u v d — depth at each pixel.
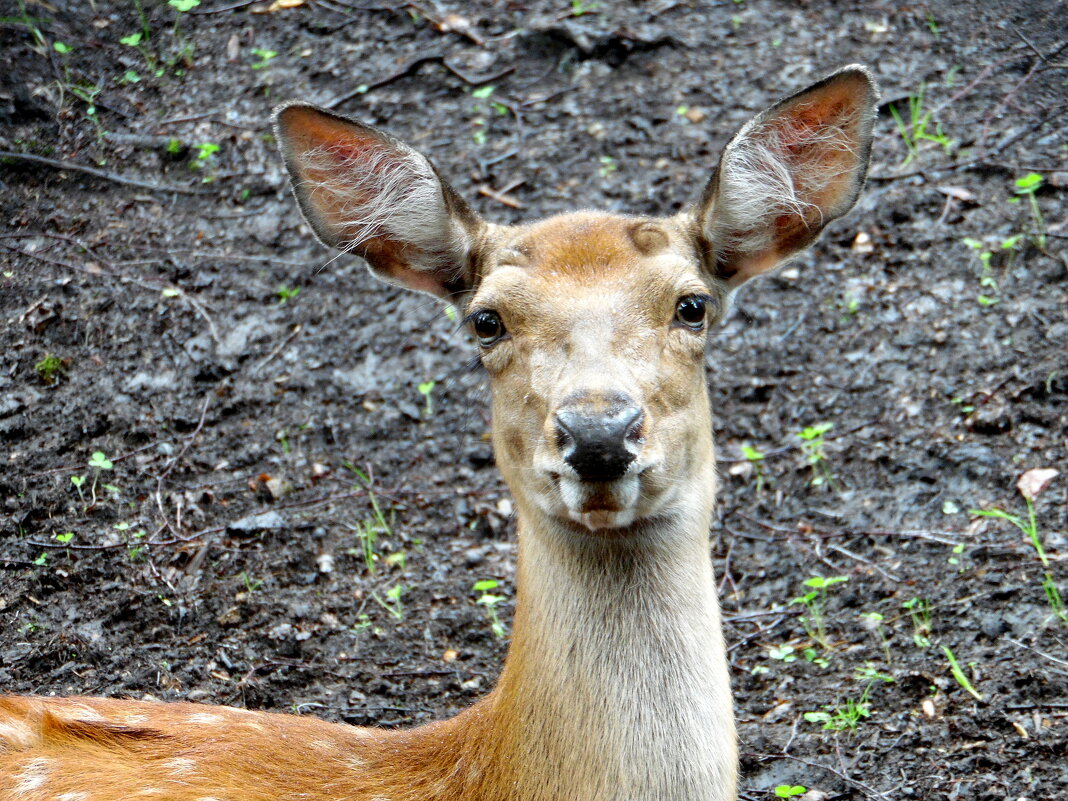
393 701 8.93
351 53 14.64
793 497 10.58
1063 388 10.73
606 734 5.92
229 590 9.85
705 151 13.22
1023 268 11.86
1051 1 14.49
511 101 14.05
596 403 5.56
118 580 9.91
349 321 12.18
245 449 11.19
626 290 6.12
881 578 9.60
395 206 6.97
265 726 6.89
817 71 13.94
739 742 8.33
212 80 14.37
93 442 11.14
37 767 6.54
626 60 14.34
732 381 11.48
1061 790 7.59
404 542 10.46
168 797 6.29
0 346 11.73
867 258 12.22
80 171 13.34
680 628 6.02
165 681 9.02
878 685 8.60
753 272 7.07
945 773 7.84
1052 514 9.78
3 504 10.49
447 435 11.34
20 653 9.20
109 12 15.11
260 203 13.17
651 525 5.99
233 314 12.20
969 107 13.41
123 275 12.44
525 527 6.18
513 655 6.21
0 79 13.92
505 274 6.28
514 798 6.06
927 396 11.05
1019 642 8.69
